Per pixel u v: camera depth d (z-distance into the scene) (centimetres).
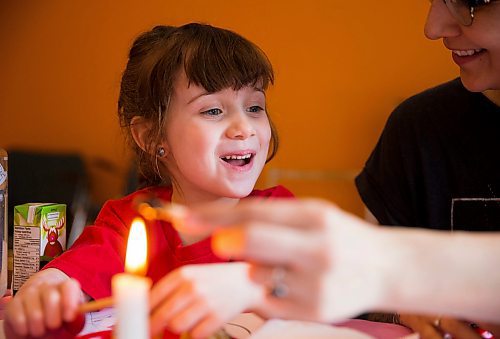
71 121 330
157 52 123
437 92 136
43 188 304
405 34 277
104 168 323
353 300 55
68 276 101
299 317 56
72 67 329
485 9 96
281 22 294
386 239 58
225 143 115
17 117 340
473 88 107
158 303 69
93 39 324
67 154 317
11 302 79
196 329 67
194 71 116
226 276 69
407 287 57
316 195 292
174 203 125
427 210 131
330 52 288
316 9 289
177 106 118
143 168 132
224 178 116
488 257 59
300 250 53
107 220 120
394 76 280
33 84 336
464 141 128
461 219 126
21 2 334
